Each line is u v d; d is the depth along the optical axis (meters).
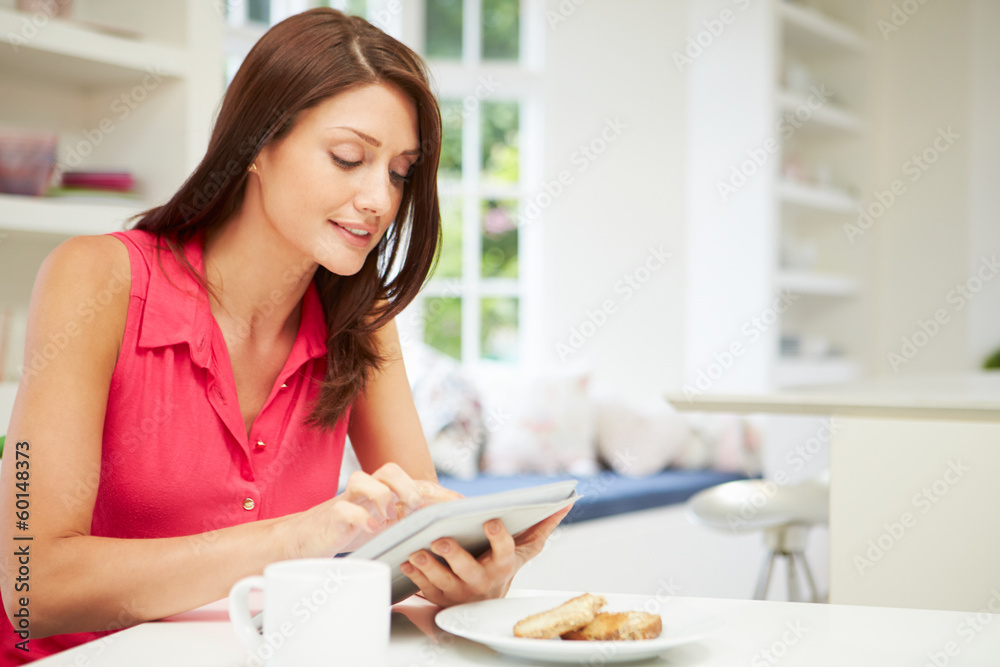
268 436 1.14
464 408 3.43
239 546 0.81
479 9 4.37
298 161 1.02
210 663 0.66
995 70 4.86
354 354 1.20
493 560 0.82
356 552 0.73
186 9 2.42
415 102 1.06
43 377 0.97
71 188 2.26
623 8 4.46
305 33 1.02
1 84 2.32
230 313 1.14
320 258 1.05
